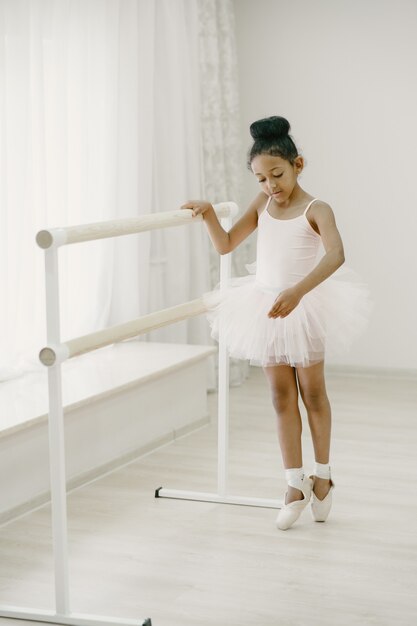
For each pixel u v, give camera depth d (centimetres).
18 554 279
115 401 363
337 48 527
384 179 526
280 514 298
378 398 480
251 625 231
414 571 263
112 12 427
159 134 467
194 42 479
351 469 359
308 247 285
